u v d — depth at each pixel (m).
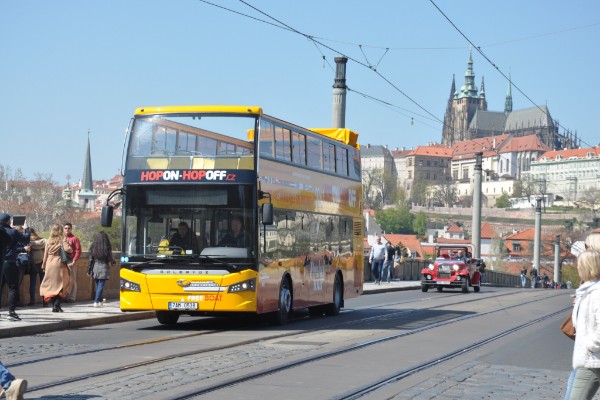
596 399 11.25
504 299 40.25
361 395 11.28
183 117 20.56
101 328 21.03
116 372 12.91
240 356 15.18
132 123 20.72
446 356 16.12
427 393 11.50
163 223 20.25
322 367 14.07
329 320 24.88
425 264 65.06
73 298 27.17
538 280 80.50
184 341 17.91
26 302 25.45
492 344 18.83
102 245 25.59
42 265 23.48
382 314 27.80
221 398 10.73
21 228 24.11
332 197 26.44
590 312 7.22
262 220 20.25
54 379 12.10
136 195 20.38
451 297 40.91
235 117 20.48
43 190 154.62
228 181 20.17
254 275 20.12
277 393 11.25
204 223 20.17
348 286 28.05
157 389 11.22
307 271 23.98
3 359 14.37
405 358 15.65
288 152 22.64
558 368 14.72
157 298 20.12
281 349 16.55
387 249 52.69
